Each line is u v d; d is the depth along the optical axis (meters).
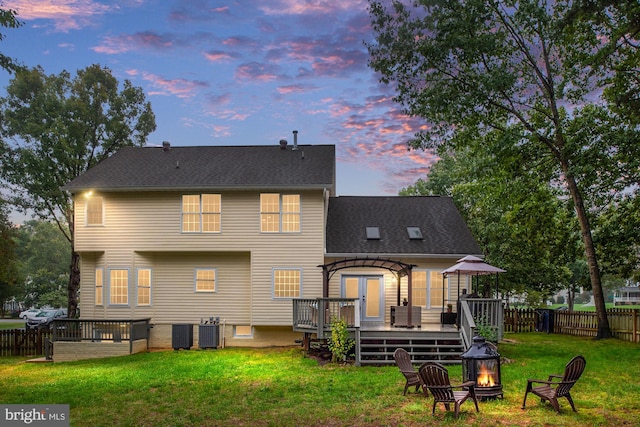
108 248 24.47
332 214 27.47
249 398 13.41
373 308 24.30
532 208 28.72
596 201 27.48
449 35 25.38
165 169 25.83
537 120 27.19
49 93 37.53
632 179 25.27
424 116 26.91
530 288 34.91
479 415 11.22
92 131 38.94
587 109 26.34
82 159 38.19
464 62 26.41
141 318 24.50
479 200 33.09
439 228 26.42
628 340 24.95
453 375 15.83
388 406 12.24
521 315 30.61
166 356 21.31
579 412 11.46
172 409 12.55
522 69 27.06
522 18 25.27
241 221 24.16
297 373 16.80
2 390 15.31
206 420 11.58
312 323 20.41
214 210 24.39
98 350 22.67
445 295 24.41
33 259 76.94
